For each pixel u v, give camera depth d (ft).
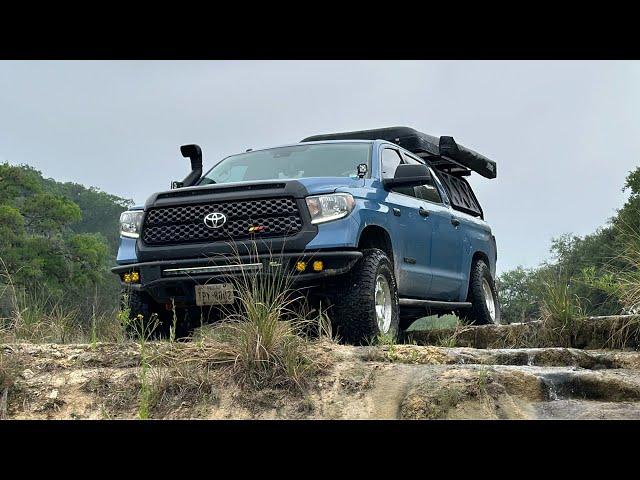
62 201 169.17
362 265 23.25
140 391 17.60
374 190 25.30
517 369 17.69
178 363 18.30
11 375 17.94
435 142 34.50
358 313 22.80
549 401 16.87
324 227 22.45
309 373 17.65
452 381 16.74
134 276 23.84
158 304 24.86
